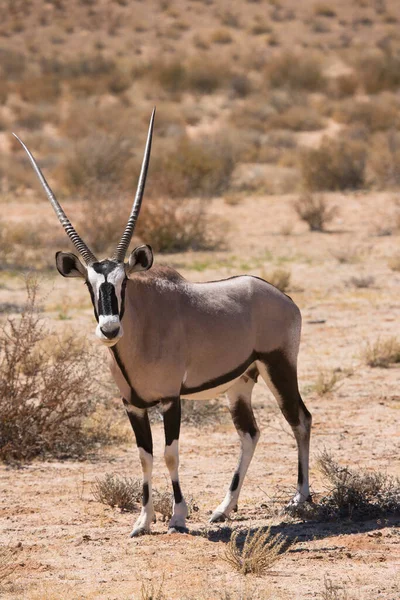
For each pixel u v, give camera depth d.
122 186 111.88
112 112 174.62
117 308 23.05
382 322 57.09
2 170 128.50
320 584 21.31
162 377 25.25
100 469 32.72
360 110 173.50
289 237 90.00
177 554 23.75
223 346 26.36
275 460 33.22
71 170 117.75
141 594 20.64
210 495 29.30
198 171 117.25
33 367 38.72
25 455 34.06
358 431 36.66
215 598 20.50
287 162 137.25
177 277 26.50
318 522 26.67
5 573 22.39
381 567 22.44
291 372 28.28
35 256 82.88
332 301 63.44
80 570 22.81
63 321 57.25
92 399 39.28
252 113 179.62
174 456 25.50
